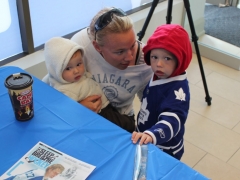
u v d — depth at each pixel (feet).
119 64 4.04
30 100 3.24
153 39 3.56
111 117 4.39
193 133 6.77
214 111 7.43
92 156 2.88
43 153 2.91
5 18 5.82
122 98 4.54
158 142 3.19
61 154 2.90
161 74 3.62
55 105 3.56
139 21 7.97
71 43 3.96
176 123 3.37
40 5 6.17
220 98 7.86
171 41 3.45
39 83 3.93
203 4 9.59
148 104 3.89
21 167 2.77
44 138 3.10
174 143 3.89
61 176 2.68
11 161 2.84
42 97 3.69
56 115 3.40
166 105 3.51
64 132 3.17
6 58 6.18
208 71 8.92
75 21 7.09
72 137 3.10
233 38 9.91
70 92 4.10
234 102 7.76
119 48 3.70
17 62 6.07
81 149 2.96
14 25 6.03
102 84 4.39
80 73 4.10
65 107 3.53
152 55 3.62
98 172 2.72
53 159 2.85
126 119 4.50
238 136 6.75
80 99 4.24
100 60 4.24
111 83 4.37
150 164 2.78
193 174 2.69
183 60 3.59
